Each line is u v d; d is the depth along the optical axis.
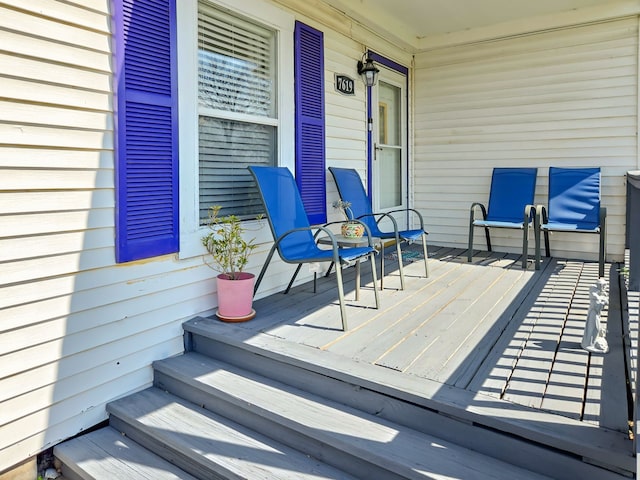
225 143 3.09
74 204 2.15
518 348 2.39
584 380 2.02
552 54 4.84
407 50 5.40
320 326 2.72
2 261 1.91
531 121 5.01
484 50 5.19
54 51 2.03
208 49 2.93
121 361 2.43
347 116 4.40
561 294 3.43
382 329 2.67
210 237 2.86
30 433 2.05
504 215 4.97
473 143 5.37
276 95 3.49
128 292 2.43
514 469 1.67
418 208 5.82
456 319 2.86
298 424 1.97
